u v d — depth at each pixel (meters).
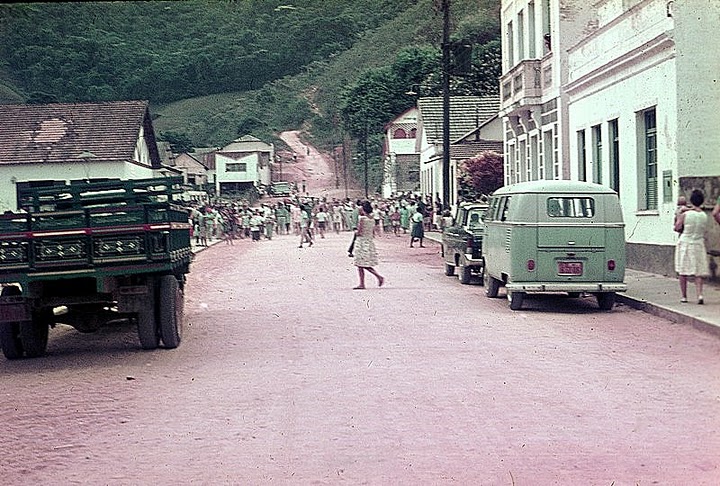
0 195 47.94
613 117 26.17
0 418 9.84
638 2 25.36
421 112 75.81
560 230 17.62
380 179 107.44
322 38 126.94
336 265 33.03
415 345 13.82
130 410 9.92
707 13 20.91
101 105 51.78
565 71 31.50
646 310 17.41
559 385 10.59
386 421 8.98
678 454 7.63
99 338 16.16
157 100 117.00
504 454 7.70
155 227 13.01
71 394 10.99
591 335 14.62
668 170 22.11
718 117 20.91
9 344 13.80
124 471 7.54
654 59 22.72
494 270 19.80
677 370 11.43
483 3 82.12
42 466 7.81
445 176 45.06
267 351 13.66
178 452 8.08
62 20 76.00
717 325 14.28
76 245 12.94
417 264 32.78
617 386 10.48
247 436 8.56
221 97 125.81
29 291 12.88
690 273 17.12
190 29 115.69
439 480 7.01
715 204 19.72
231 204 76.69
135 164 50.09
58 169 48.06
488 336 14.65
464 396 10.07
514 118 38.03
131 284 13.80
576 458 7.55
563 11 31.45
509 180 41.12
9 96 67.00
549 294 21.03
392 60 106.69
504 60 40.28
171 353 13.80
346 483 6.98
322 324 16.58
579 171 30.27
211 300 21.64
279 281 26.73
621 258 17.67
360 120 103.19
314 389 10.67
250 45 125.69
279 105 130.62
